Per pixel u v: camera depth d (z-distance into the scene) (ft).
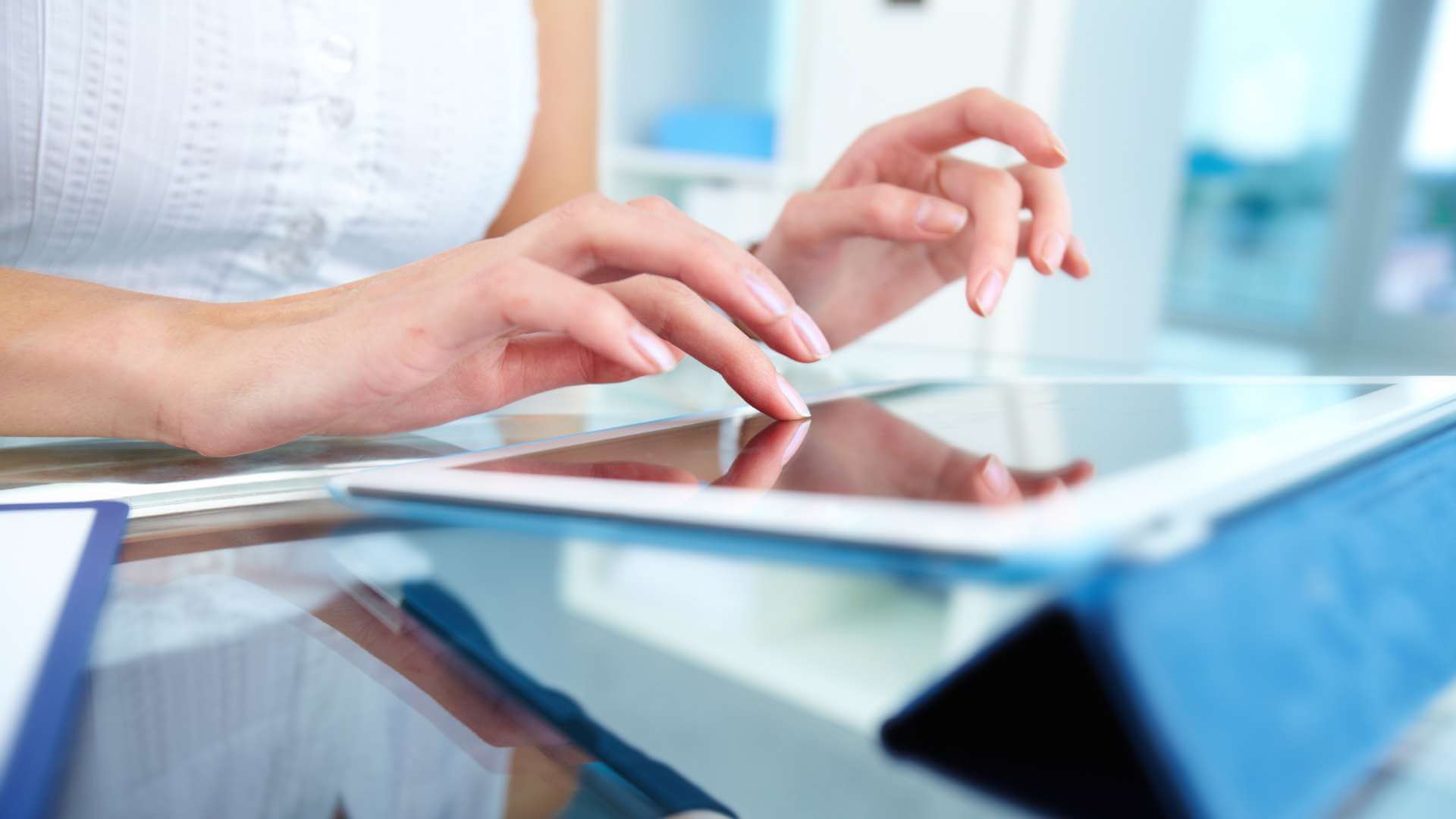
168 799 0.32
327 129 1.82
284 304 1.00
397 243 2.09
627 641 0.45
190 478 0.76
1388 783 0.31
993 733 0.33
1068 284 8.54
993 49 7.17
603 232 0.92
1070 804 0.31
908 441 0.72
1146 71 8.54
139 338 0.90
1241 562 0.40
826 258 1.66
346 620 0.49
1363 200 13.97
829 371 1.50
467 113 2.04
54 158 1.49
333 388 0.81
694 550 0.44
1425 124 13.15
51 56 1.45
